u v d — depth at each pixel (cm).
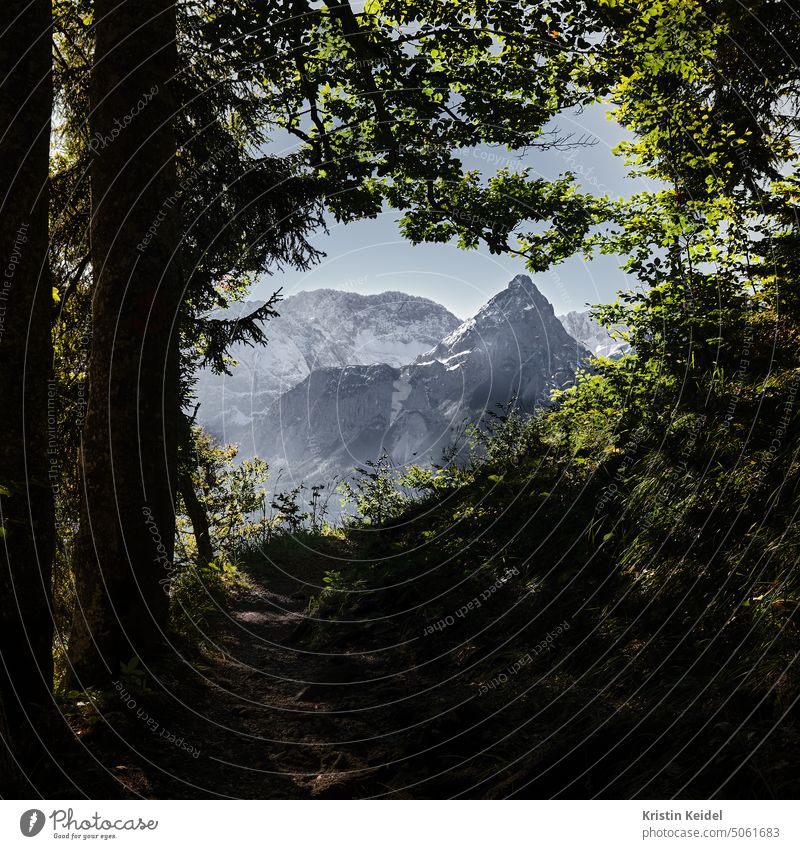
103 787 344
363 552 970
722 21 708
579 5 773
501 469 887
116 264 504
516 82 890
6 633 358
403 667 557
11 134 374
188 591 769
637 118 747
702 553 457
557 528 640
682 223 668
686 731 323
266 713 491
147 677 481
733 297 659
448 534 793
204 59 749
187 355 930
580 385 757
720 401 590
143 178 505
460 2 841
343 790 365
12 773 304
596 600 509
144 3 508
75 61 679
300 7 763
